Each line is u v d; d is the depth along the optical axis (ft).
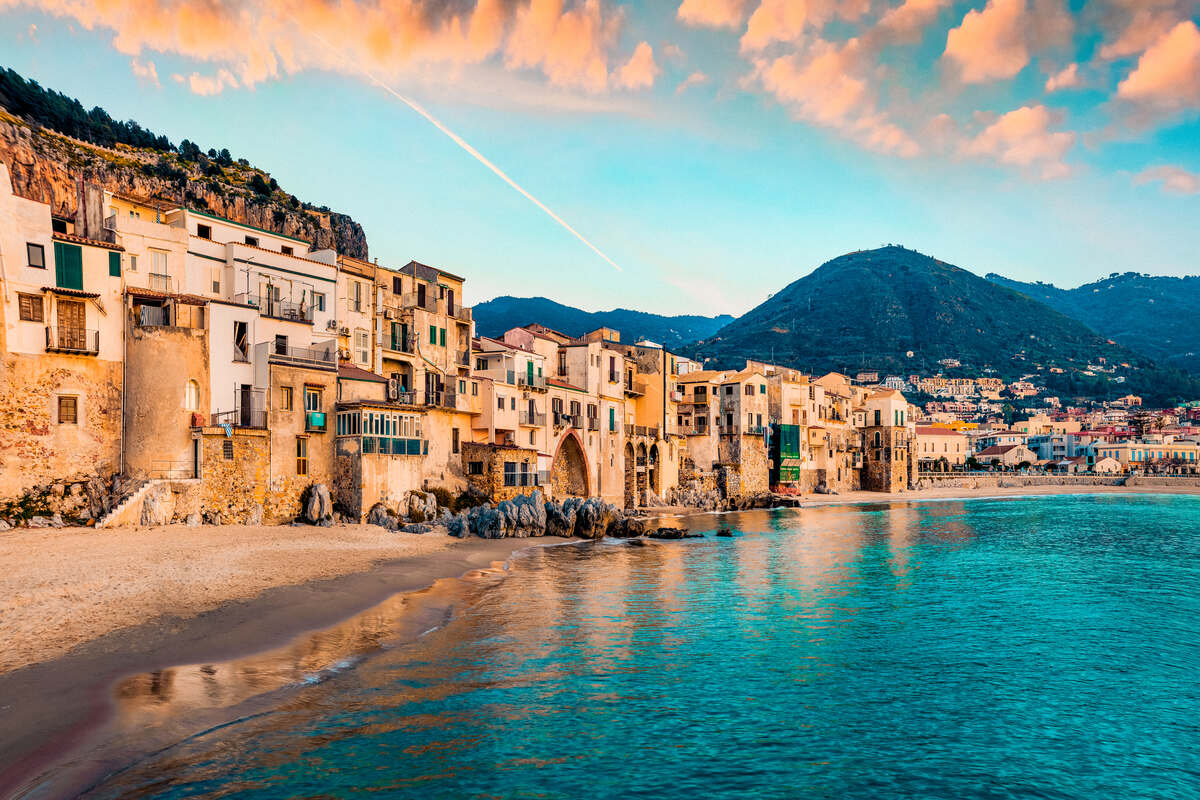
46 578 107.14
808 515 329.93
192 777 57.06
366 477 188.03
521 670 87.15
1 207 139.74
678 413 397.80
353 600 114.83
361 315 219.20
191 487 157.28
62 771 55.72
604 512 233.76
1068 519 318.24
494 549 185.57
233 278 184.34
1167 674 92.84
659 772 63.00
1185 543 231.09
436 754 63.93
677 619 116.37
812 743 70.44
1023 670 93.76
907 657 98.48
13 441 139.85
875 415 510.17
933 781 63.67
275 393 176.24
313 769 59.72
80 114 622.95
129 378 155.84
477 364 265.95
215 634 90.53
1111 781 64.64
